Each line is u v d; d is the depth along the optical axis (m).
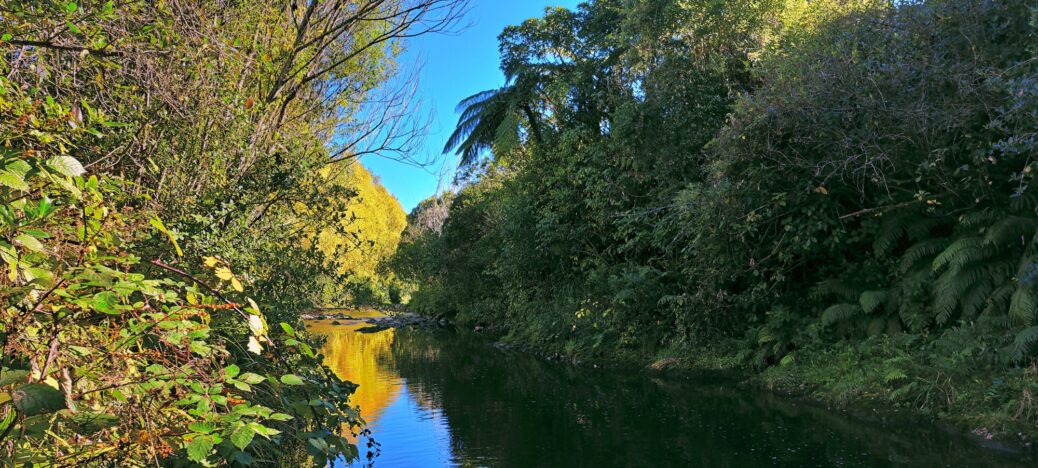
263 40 5.15
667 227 10.20
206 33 3.93
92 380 1.81
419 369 11.99
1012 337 6.13
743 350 9.30
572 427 6.88
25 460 1.64
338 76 6.53
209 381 1.95
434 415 7.68
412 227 34.81
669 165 10.41
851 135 7.41
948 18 6.95
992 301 6.54
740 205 8.44
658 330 11.20
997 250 6.73
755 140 8.15
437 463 5.62
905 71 6.92
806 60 7.87
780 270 8.84
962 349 6.44
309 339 5.73
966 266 6.80
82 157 3.25
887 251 8.38
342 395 3.54
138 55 3.36
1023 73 5.96
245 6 4.79
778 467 5.15
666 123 10.52
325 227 5.94
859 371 7.34
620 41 11.77
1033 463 4.79
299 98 6.36
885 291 7.99
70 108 2.63
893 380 6.73
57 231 1.77
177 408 1.92
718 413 7.24
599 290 12.15
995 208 6.97
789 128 7.96
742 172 8.47
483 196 21.84
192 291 2.01
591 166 12.78
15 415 1.52
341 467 5.47
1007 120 5.91
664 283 11.13
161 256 3.31
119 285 1.71
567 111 14.37
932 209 7.49
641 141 10.80
